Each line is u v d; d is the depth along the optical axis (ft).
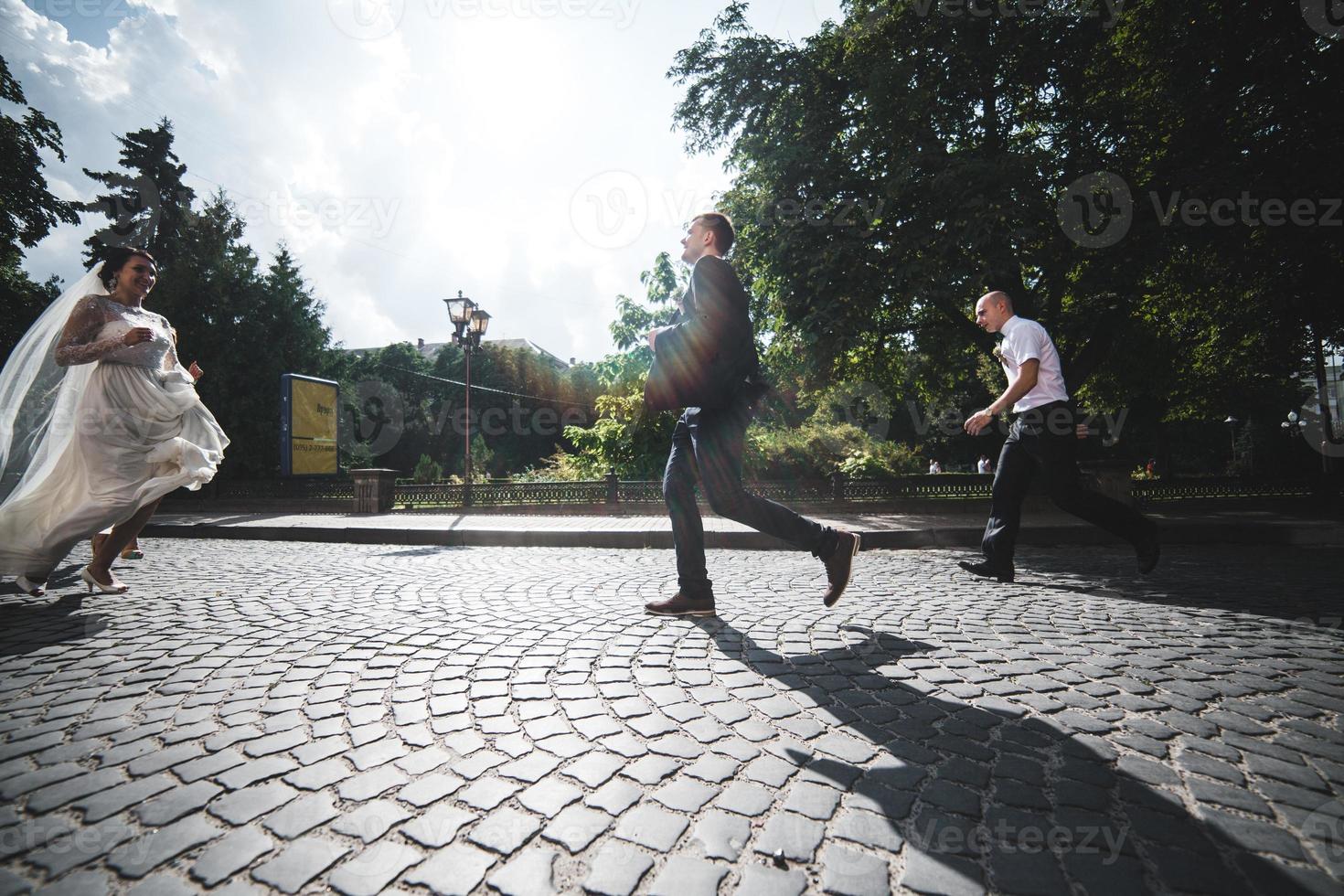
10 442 11.94
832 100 38.34
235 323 70.23
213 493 43.19
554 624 10.58
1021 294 36.47
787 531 10.25
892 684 7.51
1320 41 29.66
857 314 34.12
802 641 9.46
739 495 10.16
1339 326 37.99
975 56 33.42
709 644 9.30
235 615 11.18
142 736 5.98
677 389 9.78
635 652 8.86
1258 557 19.19
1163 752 5.64
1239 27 31.09
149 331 11.46
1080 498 12.71
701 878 3.89
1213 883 3.77
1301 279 35.40
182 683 7.51
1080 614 11.25
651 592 13.58
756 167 38.83
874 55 36.50
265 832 4.36
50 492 11.86
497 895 3.73
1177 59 33.30
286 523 30.63
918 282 31.81
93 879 3.83
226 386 67.72
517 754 5.59
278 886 3.80
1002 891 3.74
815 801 4.79
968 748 5.73
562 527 27.43
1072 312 36.04
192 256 70.74
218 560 19.10
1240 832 4.32
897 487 35.86
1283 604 12.04
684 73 40.96
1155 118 33.91
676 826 4.45
